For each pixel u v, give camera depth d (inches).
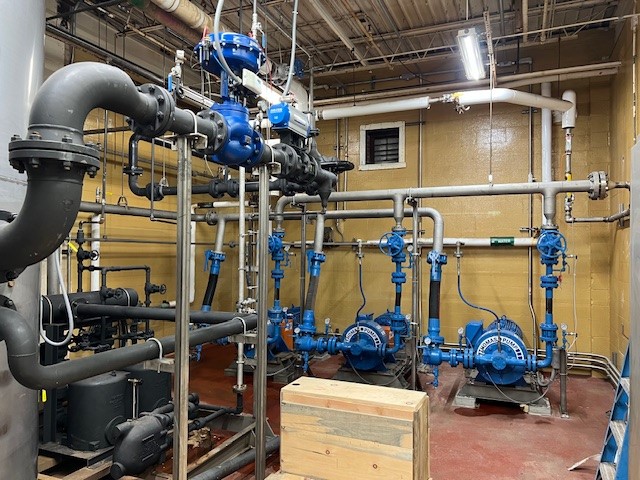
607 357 198.8
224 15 173.6
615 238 186.9
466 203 226.8
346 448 73.2
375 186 244.8
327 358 227.6
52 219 49.4
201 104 113.4
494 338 158.7
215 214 224.5
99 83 54.5
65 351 119.5
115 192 199.6
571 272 206.8
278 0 162.6
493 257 220.8
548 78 192.1
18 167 49.6
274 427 140.6
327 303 252.5
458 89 215.8
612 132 194.5
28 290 69.5
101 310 119.0
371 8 177.0
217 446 117.2
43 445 110.7
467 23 183.9
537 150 215.0
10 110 65.4
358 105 220.4
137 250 214.1
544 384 157.4
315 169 124.8
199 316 114.7
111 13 178.1
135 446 98.0
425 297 231.0
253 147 87.4
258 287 90.8
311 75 201.0
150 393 123.3
